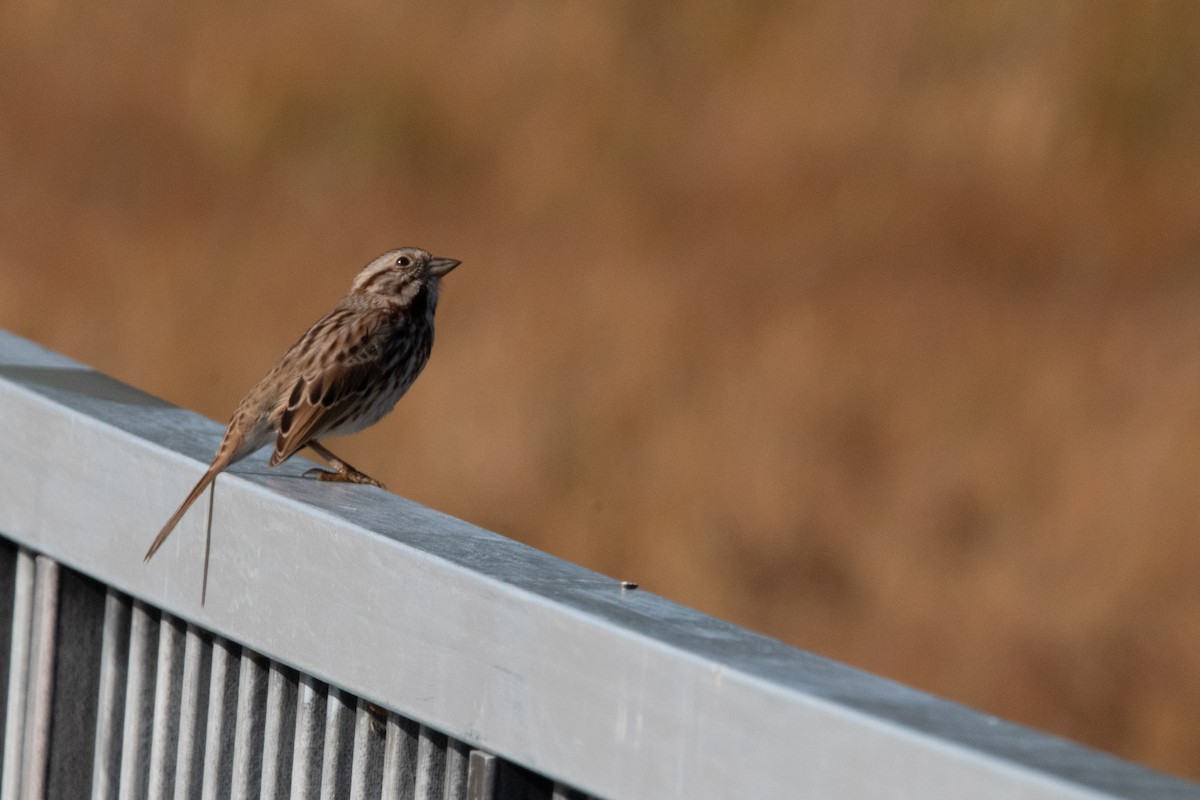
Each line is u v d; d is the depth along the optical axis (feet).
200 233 67.10
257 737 13.50
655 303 56.95
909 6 76.84
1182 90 69.15
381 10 82.79
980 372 52.11
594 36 79.51
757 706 9.79
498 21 81.41
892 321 55.57
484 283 61.00
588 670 10.68
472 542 12.12
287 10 82.38
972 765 8.88
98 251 65.05
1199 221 63.26
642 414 50.90
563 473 49.11
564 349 54.75
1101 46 71.15
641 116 75.20
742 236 64.34
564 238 65.77
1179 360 52.03
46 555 15.05
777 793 9.71
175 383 56.44
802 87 75.56
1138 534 43.80
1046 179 67.72
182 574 13.66
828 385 51.90
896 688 9.87
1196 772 36.91
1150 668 39.32
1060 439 48.44
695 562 44.62
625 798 10.47
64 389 15.42
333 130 75.66
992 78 73.67
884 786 9.23
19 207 69.36
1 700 16.01
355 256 65.10
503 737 11.21
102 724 14.92
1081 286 59.00
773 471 47.88
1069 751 9.07
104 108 77.77
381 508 12.92
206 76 79.20
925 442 48.80
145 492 13.93
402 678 11.91
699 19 79.71
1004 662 39.70
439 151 74.18
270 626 12.94
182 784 14.01
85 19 84.94
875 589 43.27
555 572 11.58
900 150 70.69
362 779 12.61
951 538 45.09
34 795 15.20
